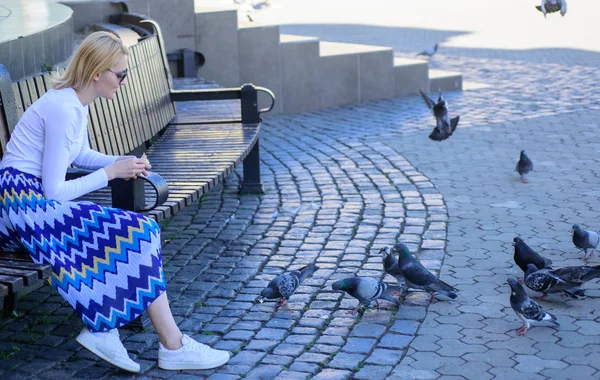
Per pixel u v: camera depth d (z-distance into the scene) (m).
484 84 15.69
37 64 8.05
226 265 6.69
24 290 6.10
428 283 5.70
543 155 10.17
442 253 6.81
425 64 15.02
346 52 14.34
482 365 4.87
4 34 7.76
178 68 12.95
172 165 7.04
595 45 20.23
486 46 20.59
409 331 5.36
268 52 13.66
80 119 4.59
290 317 5.66
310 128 12.42
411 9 28.45
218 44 13.35
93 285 4.58
